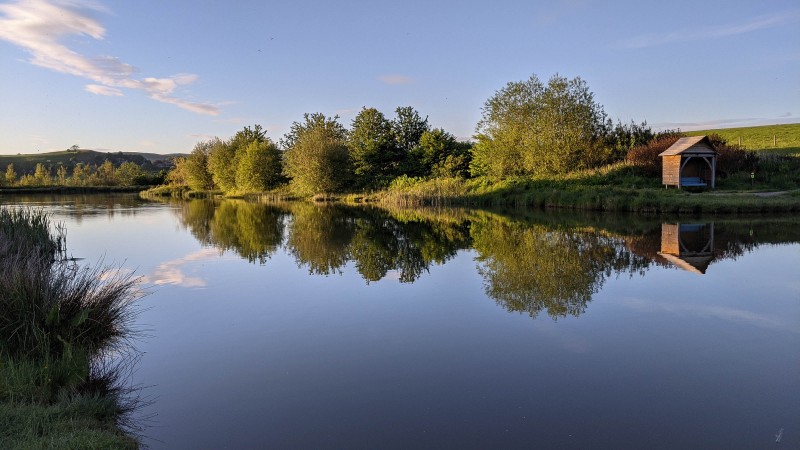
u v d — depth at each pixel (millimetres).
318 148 48219
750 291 10047
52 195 62438
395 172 52469
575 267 12695
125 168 88875
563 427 4934
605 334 7680
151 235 20625
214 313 9117
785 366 6395
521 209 31828
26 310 6461
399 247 16953
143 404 5527
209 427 5016
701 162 30672
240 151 60625
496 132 40812
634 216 24688
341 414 5266
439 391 5793
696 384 5898
